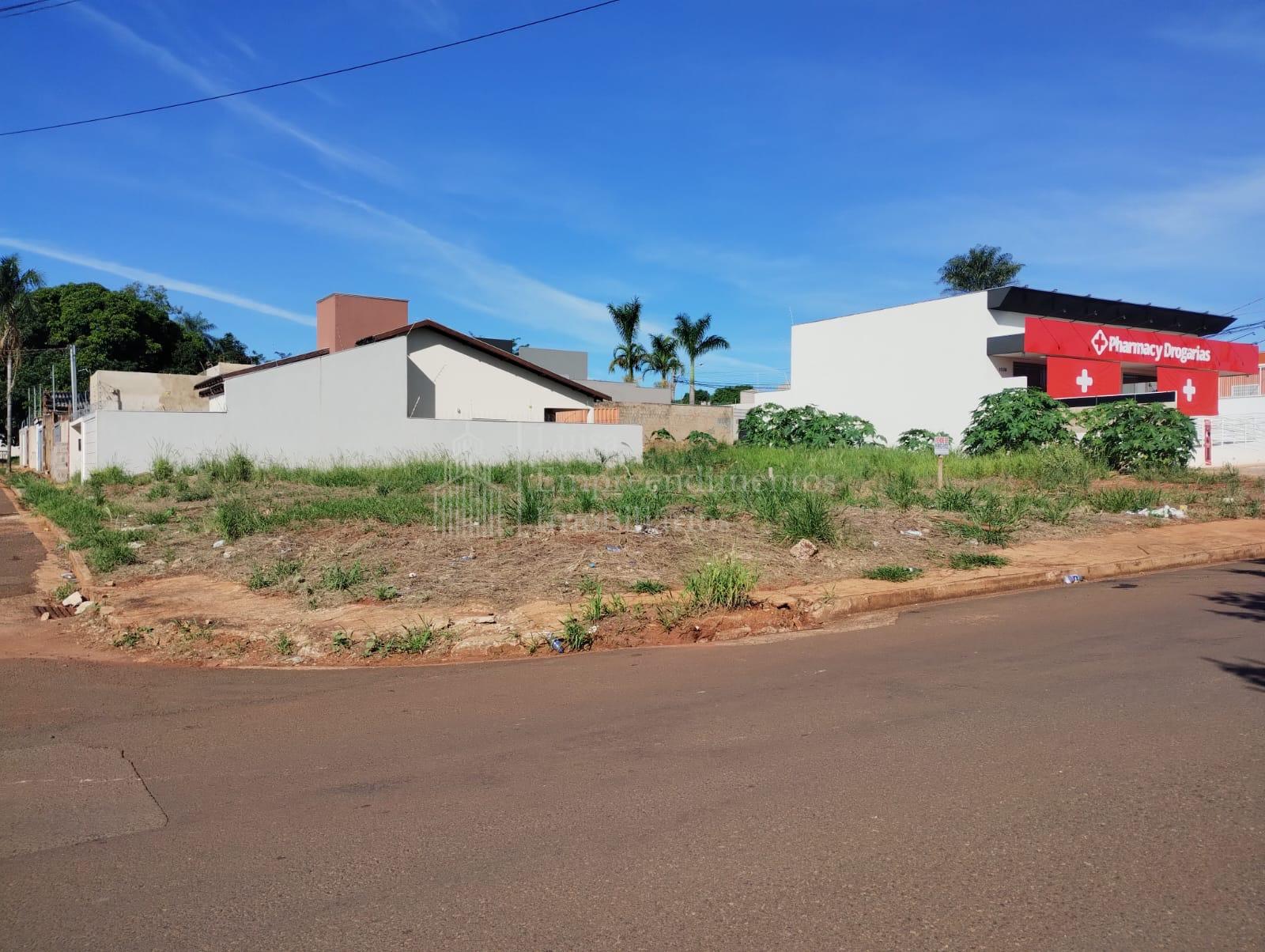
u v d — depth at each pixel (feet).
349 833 13.38
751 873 11.73
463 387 103.14
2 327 138.72
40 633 28.96
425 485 63.41
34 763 16.81
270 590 32.53
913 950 9.85
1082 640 25.22
